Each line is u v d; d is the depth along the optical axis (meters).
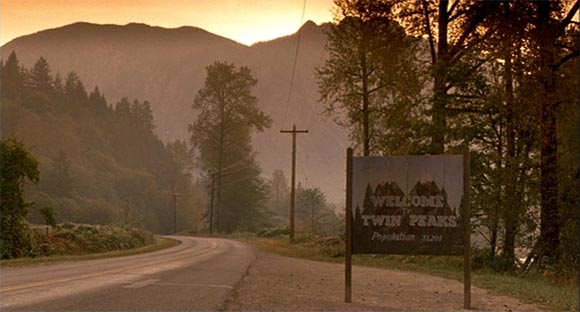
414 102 34.94
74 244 44.53
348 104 47.72
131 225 81.25
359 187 13.87
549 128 30.66
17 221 34.31
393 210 13.73
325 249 47.28
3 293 14.55
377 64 43.91
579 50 31.05
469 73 32.88
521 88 30.75
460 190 13.48
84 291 15.34
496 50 31.73
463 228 13.50
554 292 18.83
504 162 30.88
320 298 15.48
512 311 13.96
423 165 13.62
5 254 33.12
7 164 34.00
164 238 94.94
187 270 24.28
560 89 30.77
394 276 24.72
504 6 31.53
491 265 30.05
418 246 13.62
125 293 15.13
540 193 30.42
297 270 27.22
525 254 32.81
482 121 31.86
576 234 29.56
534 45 30.75
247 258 37.41
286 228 96.50
